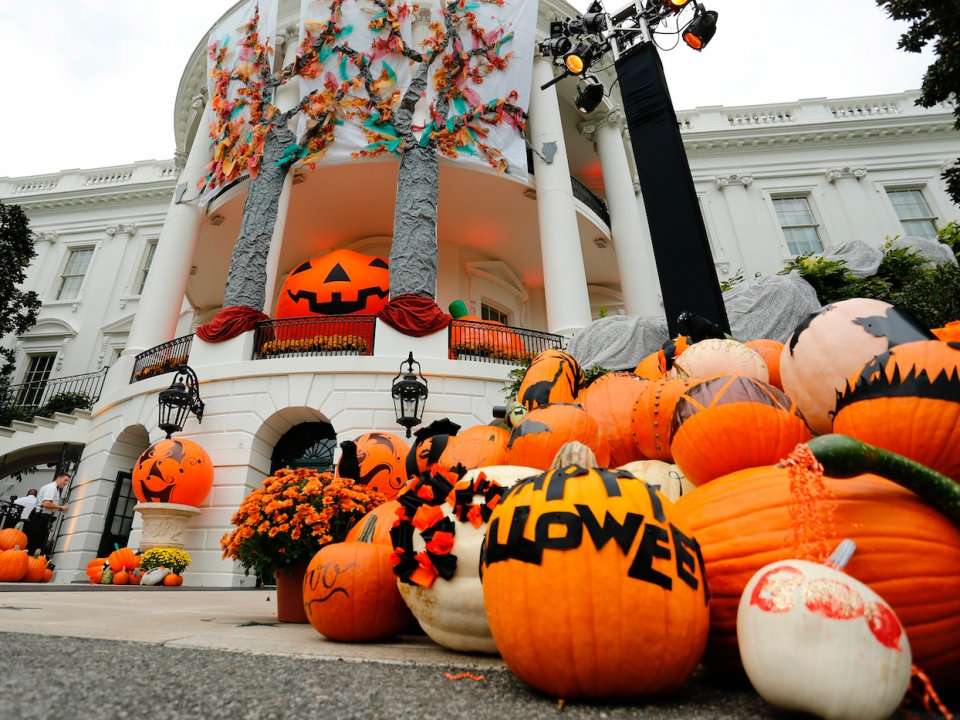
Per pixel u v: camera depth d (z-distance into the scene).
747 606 1.17
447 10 11.64
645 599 1.24
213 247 13.98
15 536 7.68
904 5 5.43
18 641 1.86
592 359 6.65
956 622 1.21
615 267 15.62
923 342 1.62
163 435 9.38
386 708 1.15
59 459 12.86
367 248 13.74
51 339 18.86
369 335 10.08
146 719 1.00
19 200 21.64
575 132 15.70
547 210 11.24
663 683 1.28
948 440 1.42
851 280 7.64
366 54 11.27
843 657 1.00
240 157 11.39
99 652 1.72
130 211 21.39
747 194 19.62
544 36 13.46
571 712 1.20
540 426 2.91
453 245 13.95
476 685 1.44
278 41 12.72
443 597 1.90
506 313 14.60
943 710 1.05
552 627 1.25
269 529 3.13
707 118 21.27
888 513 1.32
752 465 1.84
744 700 1.33
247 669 1.54
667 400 2.62
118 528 10.34
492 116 11.26
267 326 9.84
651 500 1.41
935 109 20.08
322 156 10.73
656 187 5.15
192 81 15.27
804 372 1.89
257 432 8.84
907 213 19.05
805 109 21.08
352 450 3.70
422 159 10.46
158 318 11.41
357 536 2.88
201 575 7.94
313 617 2.42
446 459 3.52
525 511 1.41
